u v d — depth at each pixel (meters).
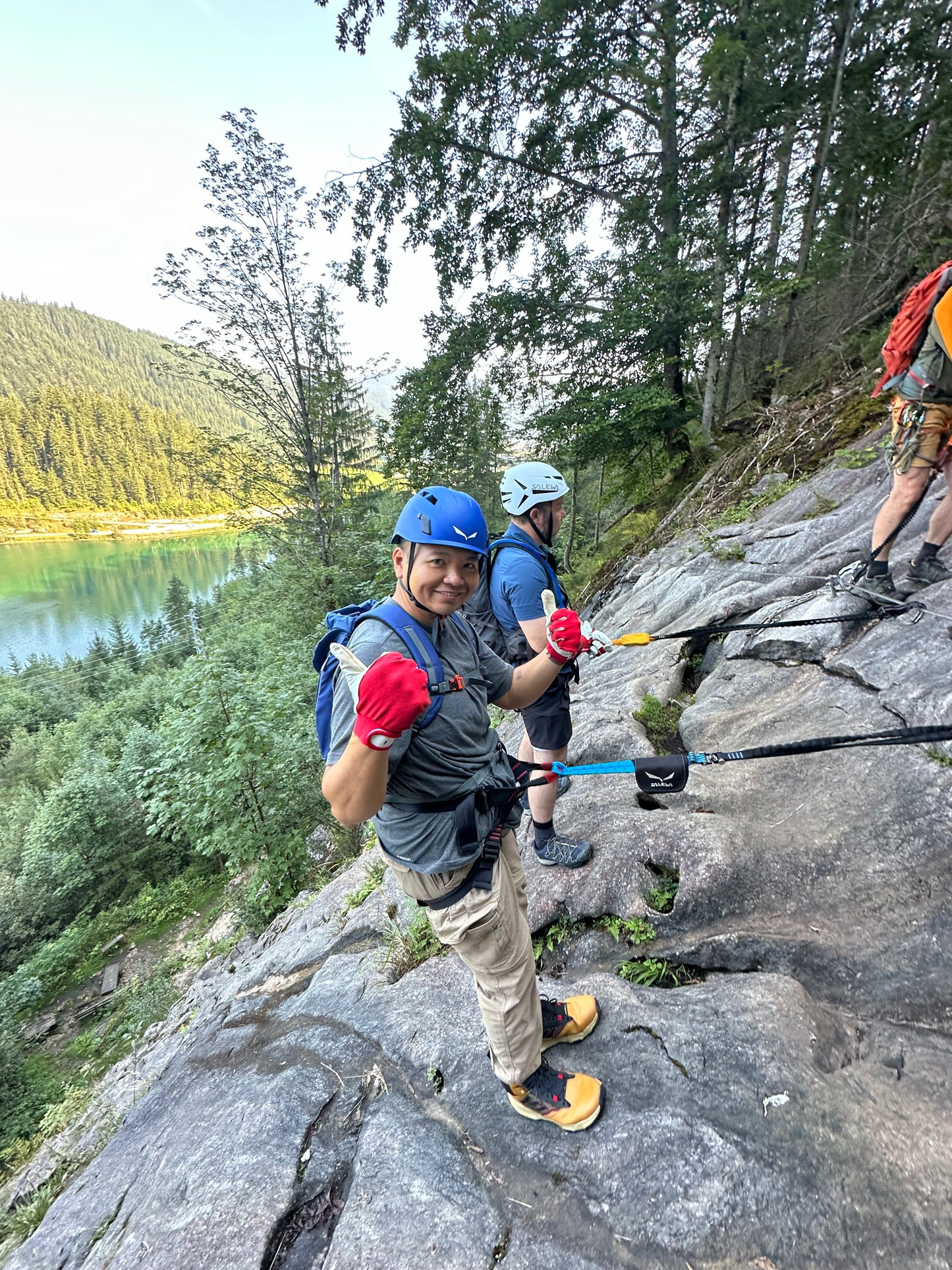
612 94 12.55
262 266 15.39
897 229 9.05
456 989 2.53
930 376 2.97
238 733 10.39
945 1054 1.74
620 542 13.34
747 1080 1.75
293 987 3.51
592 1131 1.78
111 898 18.66
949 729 1.40
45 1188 4.11
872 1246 1.37
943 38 9.71
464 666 1.59
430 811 1.53
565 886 2.66
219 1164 2.14
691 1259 1.46
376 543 18.36
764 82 10.55
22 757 42.16
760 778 2.98
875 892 2.24
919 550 3.84
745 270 11.66
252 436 18.77
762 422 9.37
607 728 3.75
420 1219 1.73
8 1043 11.93
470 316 13.33
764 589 4.63
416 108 12.76
